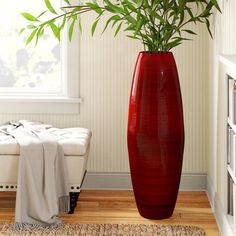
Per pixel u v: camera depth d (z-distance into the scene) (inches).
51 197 158.2
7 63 189.0
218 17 158.6
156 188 158.1
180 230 153.5
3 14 187.2
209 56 175.6
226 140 144.6
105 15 181.0
